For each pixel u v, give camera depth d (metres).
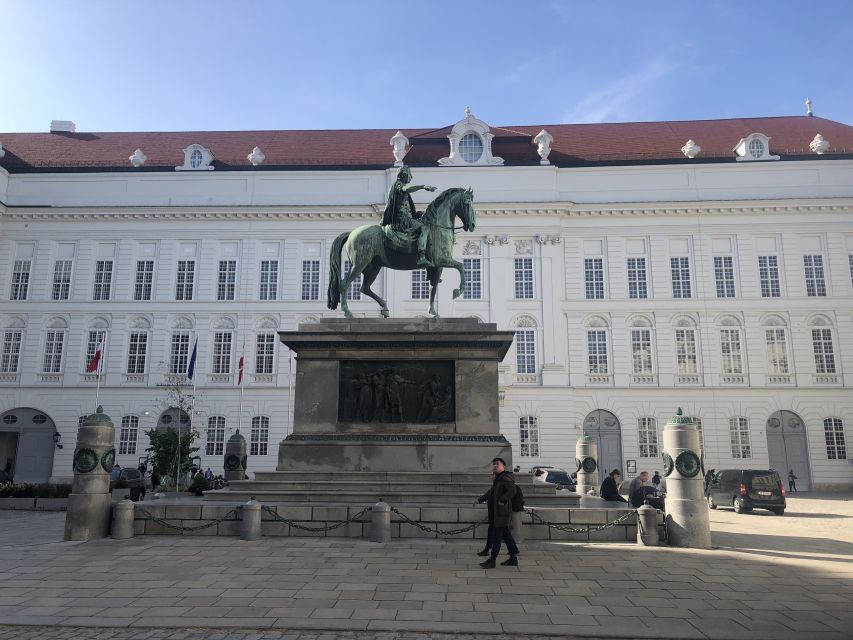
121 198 45.34
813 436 41.50
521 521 12.88
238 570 10.09
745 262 43.53
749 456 41.50
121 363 43.53
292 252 44.62
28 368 43.66
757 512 25.72
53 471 42.22
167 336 43.91
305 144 49.84
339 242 17.19
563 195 44.81
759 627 7.45
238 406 42.84
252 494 13.73
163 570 10.12
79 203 45.34
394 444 14.52
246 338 43.62
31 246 45.28
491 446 14.46
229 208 44.56
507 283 43.62
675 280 43.84
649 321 43.53
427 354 15.12
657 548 12.34
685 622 7.62
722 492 26.86
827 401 41.81
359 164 46.41
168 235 45.09
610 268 44.06
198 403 42.91
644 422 42.41
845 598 8.77
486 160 45.09
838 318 42.53
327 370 15.16
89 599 8.48
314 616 7.71
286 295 44.06
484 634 7.18
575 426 42.09
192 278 44.66
